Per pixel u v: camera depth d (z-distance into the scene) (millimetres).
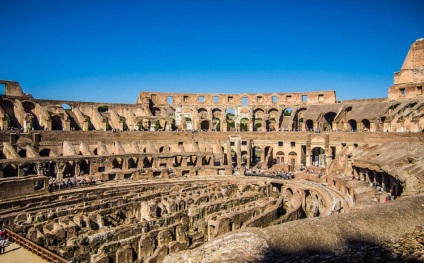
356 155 73188
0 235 34906
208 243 23859
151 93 111000
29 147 73188
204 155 88875
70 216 45781
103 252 36594
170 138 97062
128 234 42125
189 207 53969
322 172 82062
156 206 52125
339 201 55531
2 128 78188
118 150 83938
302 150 96812
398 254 21438
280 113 105750
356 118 93750
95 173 75562
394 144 69500
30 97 89688
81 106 98000
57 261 28672
